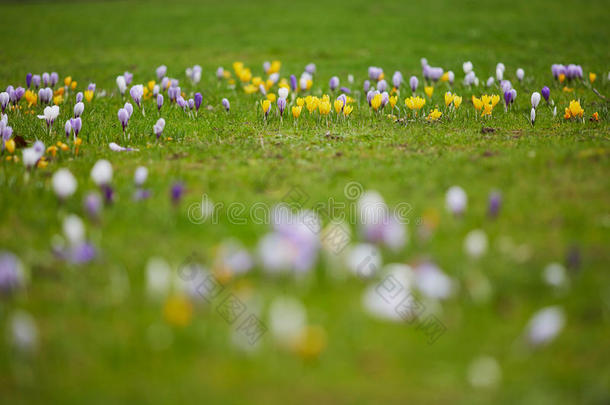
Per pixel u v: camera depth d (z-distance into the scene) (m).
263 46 23.14
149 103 11.69
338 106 9.39
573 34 22.33
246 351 3.64
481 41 22.14
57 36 27.20
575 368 3.46
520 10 31.14
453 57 18.06
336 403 3.22
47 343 3.69
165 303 4.12
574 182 6.00
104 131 9.11
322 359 3.58
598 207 5.39
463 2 35.56
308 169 6.88
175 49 23.12
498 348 3.67
